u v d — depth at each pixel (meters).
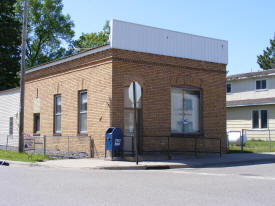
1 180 11.23
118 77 17.98
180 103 20.20
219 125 21.23
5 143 24.69
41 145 22.95
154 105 18.97
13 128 26.94
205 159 18.09
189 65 20.30
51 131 22.39
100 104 18.50
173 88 20.02
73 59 20.62
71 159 17.81
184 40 20.22
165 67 19.47
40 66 23.61
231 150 23.48
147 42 18.92
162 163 15.99
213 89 21.16
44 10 51.06
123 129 18.02
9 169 14.49
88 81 19.48
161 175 12.76
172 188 9.82
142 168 15.16
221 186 10.20
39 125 23.98
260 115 32.28
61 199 8.26
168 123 19.39
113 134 17.02
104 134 18.14
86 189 9.62
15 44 41.16
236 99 35.91
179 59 19.97
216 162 16.92
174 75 19.73
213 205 7.71
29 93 24.95
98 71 18.77
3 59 39.31
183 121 20.20
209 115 20.89
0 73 39.88
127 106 18.61
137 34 18.62
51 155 19.50
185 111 20.33
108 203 7.84
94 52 18.98
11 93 27.52
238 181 11.20
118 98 17.95
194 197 8.55
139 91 15.54
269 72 33.78
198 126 20.75
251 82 34.94
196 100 20.81
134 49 18.47
